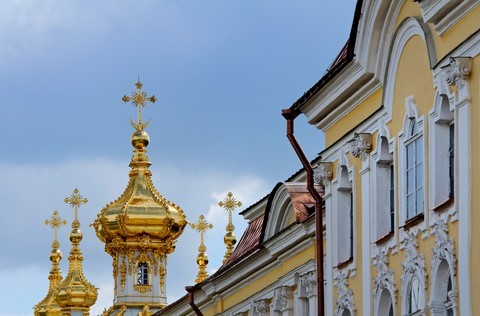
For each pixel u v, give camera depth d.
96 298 103.94
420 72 38.22
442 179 37.22
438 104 37.16
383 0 39.53
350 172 42.88
